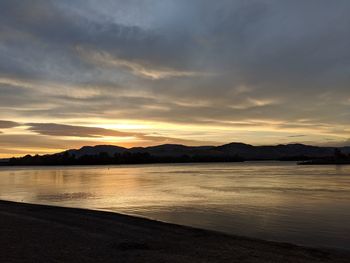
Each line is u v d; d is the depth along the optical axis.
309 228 22.69
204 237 18.08
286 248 16.16
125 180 79.25
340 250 16.72
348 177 84.75
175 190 50.81
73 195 44.78
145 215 27.84
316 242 18.95
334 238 19.91
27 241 16.62
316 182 66.94
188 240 17.41
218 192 47.22
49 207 29.44
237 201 36.91
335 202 36.03
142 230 19.70
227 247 16.05
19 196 44.34
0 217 24.14
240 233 21.22
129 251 15.02
